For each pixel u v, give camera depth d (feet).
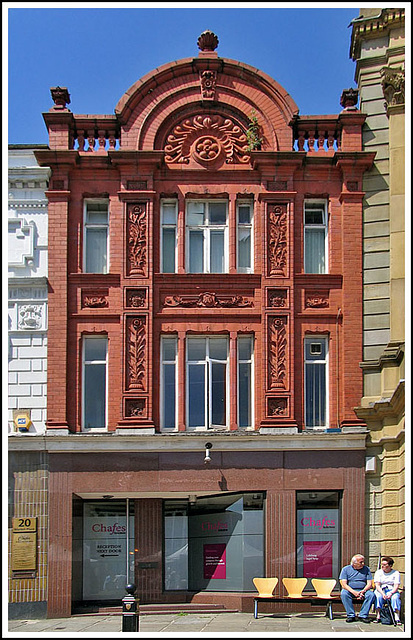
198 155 74.95
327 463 71.15
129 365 72.33
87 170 74.90
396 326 71.20
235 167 74.95
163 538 72.95
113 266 73.77
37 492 70.69
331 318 73.46
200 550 72.59
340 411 72.49
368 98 75.56
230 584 71.10
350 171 74.28
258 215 74.54
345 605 62.03
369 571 63.16
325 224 75.36
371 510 70.74
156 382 72.79
